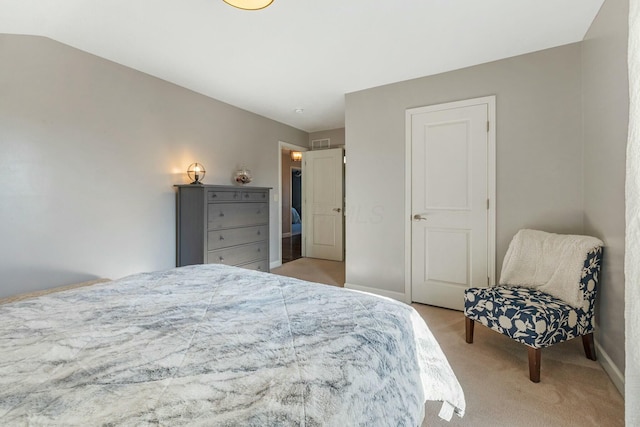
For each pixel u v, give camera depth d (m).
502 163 2.64
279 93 3.48
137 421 0.55
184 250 3.13
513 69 2.58
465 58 2.62
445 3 1.88
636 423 1.02
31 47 2.20
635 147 1.02
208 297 1.27
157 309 1.12
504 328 1.88
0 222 2.09
